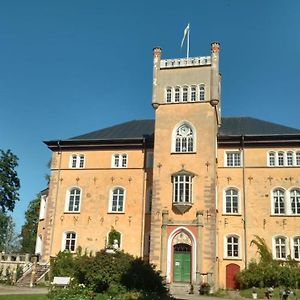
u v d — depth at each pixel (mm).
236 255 49750
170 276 45469
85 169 56188
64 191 55812
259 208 50750
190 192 47750
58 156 57688
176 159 49531
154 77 53219
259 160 52469
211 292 43281
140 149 55656
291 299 39875
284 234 49406
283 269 45625
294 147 52062
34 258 52188
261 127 56406
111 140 55906
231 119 60781
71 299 26328
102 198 54562
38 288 40125
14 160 69188
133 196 53812
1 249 83812
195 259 45375
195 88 51875
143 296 27359
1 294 29922
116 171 55281
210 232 46094
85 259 30609
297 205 50250
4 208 67625
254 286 45969
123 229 52688
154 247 46812
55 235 54062
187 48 54188
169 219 47312
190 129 50469
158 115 51781
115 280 28969
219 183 52531
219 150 53781
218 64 52312
